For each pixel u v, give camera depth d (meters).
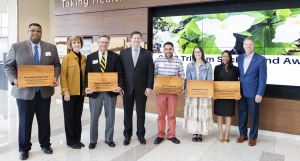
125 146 3.40
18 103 2.85
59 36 6.56
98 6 5.82
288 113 3.93
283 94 4.15
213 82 3.48
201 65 3.55
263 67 3.40
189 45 4.93
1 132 4.00
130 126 3.48
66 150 3.21
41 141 3.10
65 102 3.13
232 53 4.52
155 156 3.07
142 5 5.22
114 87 3.23
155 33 5.30
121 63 3.37
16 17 7.81
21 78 2.70
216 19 4.63
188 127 3.63
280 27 4.09
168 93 3.43
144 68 3.37
